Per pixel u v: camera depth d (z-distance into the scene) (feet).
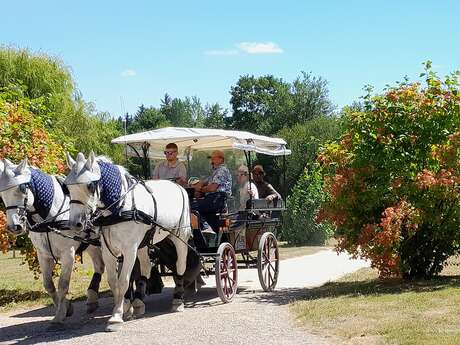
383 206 40.01
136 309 31.73
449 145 38.01
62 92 96.84
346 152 40.42
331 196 41.52
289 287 43.09
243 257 41.14
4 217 37.40
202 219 35.68
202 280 41.47
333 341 24.18
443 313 27.55
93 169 27.25
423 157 39.58
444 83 39.99
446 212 39.88
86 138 96.27
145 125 264.52
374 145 39.75
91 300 33.68
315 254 71.36
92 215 27.48
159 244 33.83
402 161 39.11
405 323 25.68
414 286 37.55
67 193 30.14
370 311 29.09
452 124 39.58
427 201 38.88
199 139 37.27
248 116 231.71
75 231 27.94
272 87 231.91
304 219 90.89
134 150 39.19
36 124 42.14
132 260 29.14
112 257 29.25
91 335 27.07
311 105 207.82
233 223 36.76
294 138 148.46
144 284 32.19
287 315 30.12
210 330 26.99
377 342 23.20
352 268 54.80
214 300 36.91
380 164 39.52
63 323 29.37
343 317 28.22
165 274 34.86
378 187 39.17
